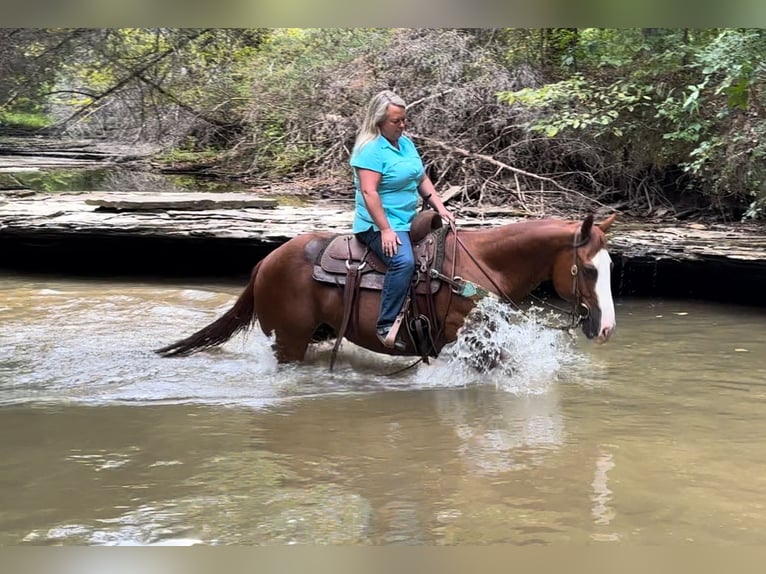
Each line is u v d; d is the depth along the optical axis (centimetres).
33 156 2031
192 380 574
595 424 487
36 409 509
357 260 557
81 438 458
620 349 685
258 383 568
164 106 2005
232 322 620
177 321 758
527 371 599
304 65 1606
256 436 462
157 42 1856
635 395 550
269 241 941
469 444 450
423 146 1347
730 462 424
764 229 1021
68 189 1447
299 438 459
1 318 759
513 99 1196
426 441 455
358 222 557
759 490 386
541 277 553
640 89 1110
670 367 626
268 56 1764
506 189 1264
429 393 549
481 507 366
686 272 941
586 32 1247
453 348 561
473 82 1334
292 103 1628
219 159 1858
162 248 1060
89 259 1095
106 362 616
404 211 550
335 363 611
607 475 405
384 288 541
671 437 463
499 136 1314
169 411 507
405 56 1430
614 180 1279
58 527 346
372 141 532
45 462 421
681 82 1114
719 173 1071
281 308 579
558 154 1291
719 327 774
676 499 375
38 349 650
